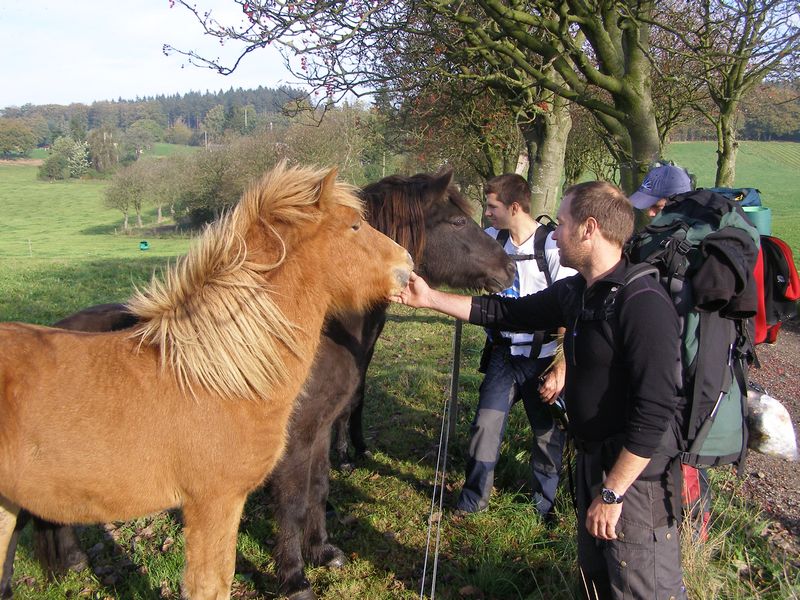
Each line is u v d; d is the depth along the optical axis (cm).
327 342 312
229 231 245
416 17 647
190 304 232
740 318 240
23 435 212
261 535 385
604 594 239
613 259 226
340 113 2309
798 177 4094
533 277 397
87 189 7431
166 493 229
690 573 287
